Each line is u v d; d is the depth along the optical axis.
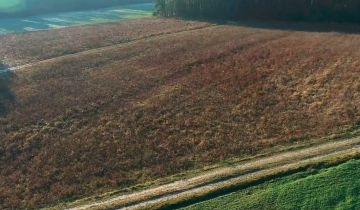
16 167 26.02
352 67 35.66
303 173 22.59
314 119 29.02
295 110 30.41
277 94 32.84
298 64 37.47
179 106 31.92
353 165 22.75
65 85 36.56
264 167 23.70
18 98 34.44
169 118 30.41
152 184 23.80
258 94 33.00
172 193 22.27
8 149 27.66
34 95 34.84
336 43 42.03
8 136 29.08
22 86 36.78
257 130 28.36
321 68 36.22
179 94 33.75
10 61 43.91
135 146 27.39
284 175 22.59
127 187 23.81
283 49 41.56
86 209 21.75
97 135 28.80
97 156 26.59
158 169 25.14
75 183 24.41
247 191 21.72
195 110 31.30
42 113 31.88
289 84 34.19
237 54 41.34
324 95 31.92
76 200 23.03
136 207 21.36
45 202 23.00
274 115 29.98
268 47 42.66
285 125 28.66
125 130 29.22
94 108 32.22
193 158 25.95
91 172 25.20
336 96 31.52
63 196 23.41
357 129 27.42
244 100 32.25
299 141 26.77
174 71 38.12
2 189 24.11
